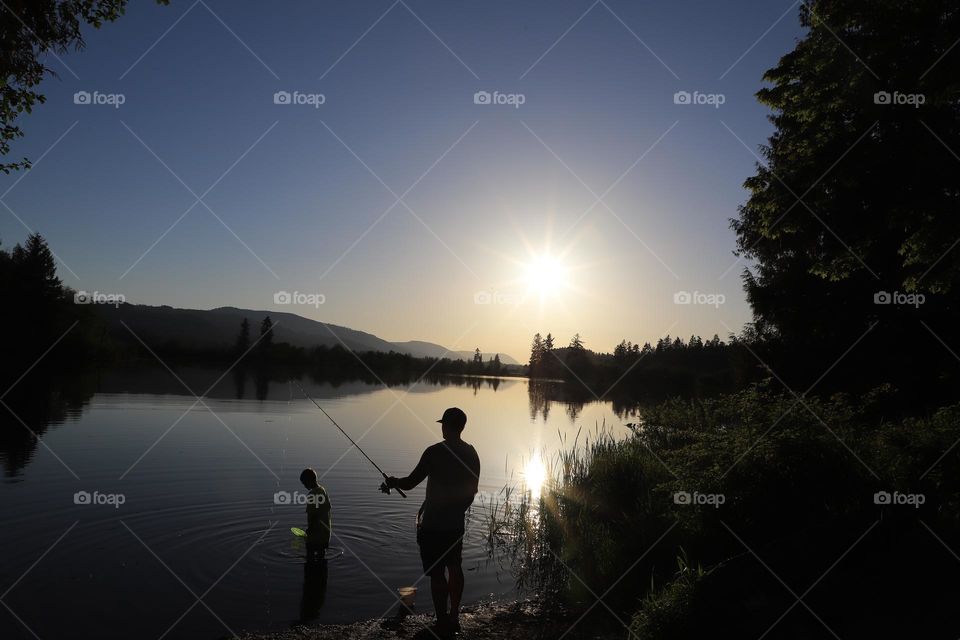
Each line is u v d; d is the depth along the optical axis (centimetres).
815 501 731
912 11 1192
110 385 3600
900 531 601
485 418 2998
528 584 740
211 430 1900
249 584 683
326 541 795
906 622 463
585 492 1105
